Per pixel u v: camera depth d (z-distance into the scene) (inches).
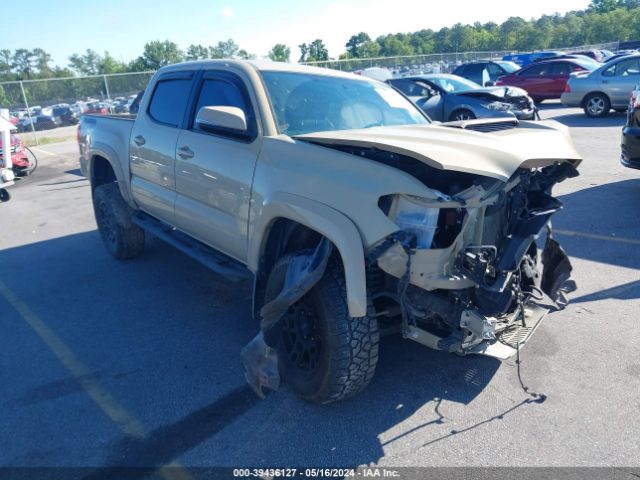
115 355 154.2
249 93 146.6
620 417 118.6
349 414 123.6
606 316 163.3
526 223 119.7
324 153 120.5
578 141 458.0
